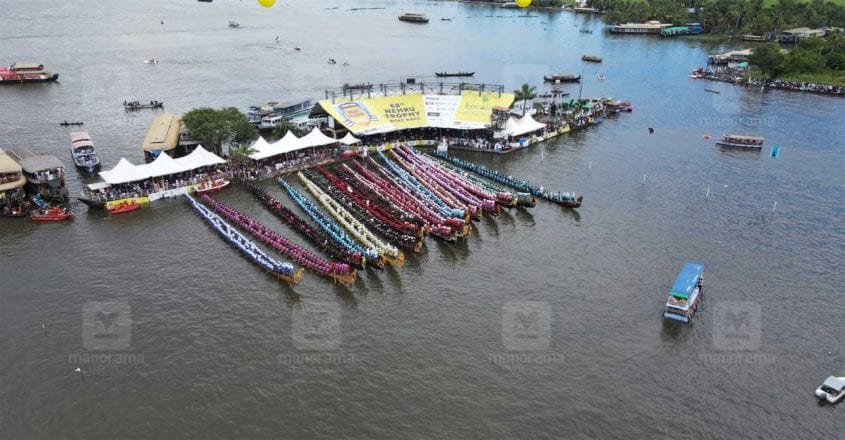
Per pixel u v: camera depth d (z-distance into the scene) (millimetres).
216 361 84750
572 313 97375
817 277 110000
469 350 88062
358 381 81625
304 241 117375
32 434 72250
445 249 116688
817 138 193875
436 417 75938
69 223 122375
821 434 74875
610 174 159000
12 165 128000
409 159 159875
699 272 101188
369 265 109062
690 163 168750
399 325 93375
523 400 79062
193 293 100000
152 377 81438
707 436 74438
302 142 157250
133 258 110000
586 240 121938
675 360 87062
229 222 124500
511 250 117125
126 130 183875
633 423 76000
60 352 85500
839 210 139250
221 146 160500
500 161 166625
